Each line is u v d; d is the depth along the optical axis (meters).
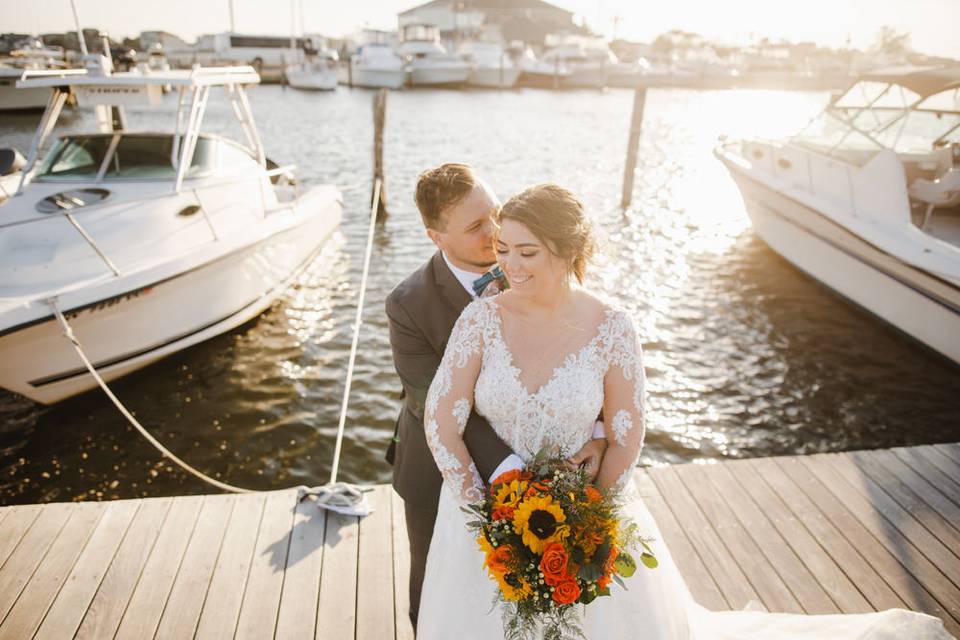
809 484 3.03
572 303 1.40
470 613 1.49
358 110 29.78
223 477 4.45
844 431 5.05
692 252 9.30
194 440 4.79
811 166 7.80
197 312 5.62
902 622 2.01
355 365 5.89
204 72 5.93
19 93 22.89
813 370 5.94
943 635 1.97
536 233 1.25
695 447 4.83
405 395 1.82
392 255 8.99
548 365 1.38
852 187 7.14
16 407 5.04
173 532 2.65
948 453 3.29
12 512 2.74
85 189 5.54
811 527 2.75
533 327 1.38
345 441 4.87
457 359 1.41
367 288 7.68
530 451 1.42
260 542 2.61
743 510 2.85
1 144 18.12
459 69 44.53
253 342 6.21
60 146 5.87
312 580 2.43
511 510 1.30
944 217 7.18
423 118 26.77
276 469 4.55
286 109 29.56
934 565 2.55
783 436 4.98
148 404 5.17
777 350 6.30
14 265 4.71
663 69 64.38
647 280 8.09
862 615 2.07
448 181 1.48
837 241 7.18
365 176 14.55
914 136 7.06
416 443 1.76
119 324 4.95
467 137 21.41
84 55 5.88
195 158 6.01
